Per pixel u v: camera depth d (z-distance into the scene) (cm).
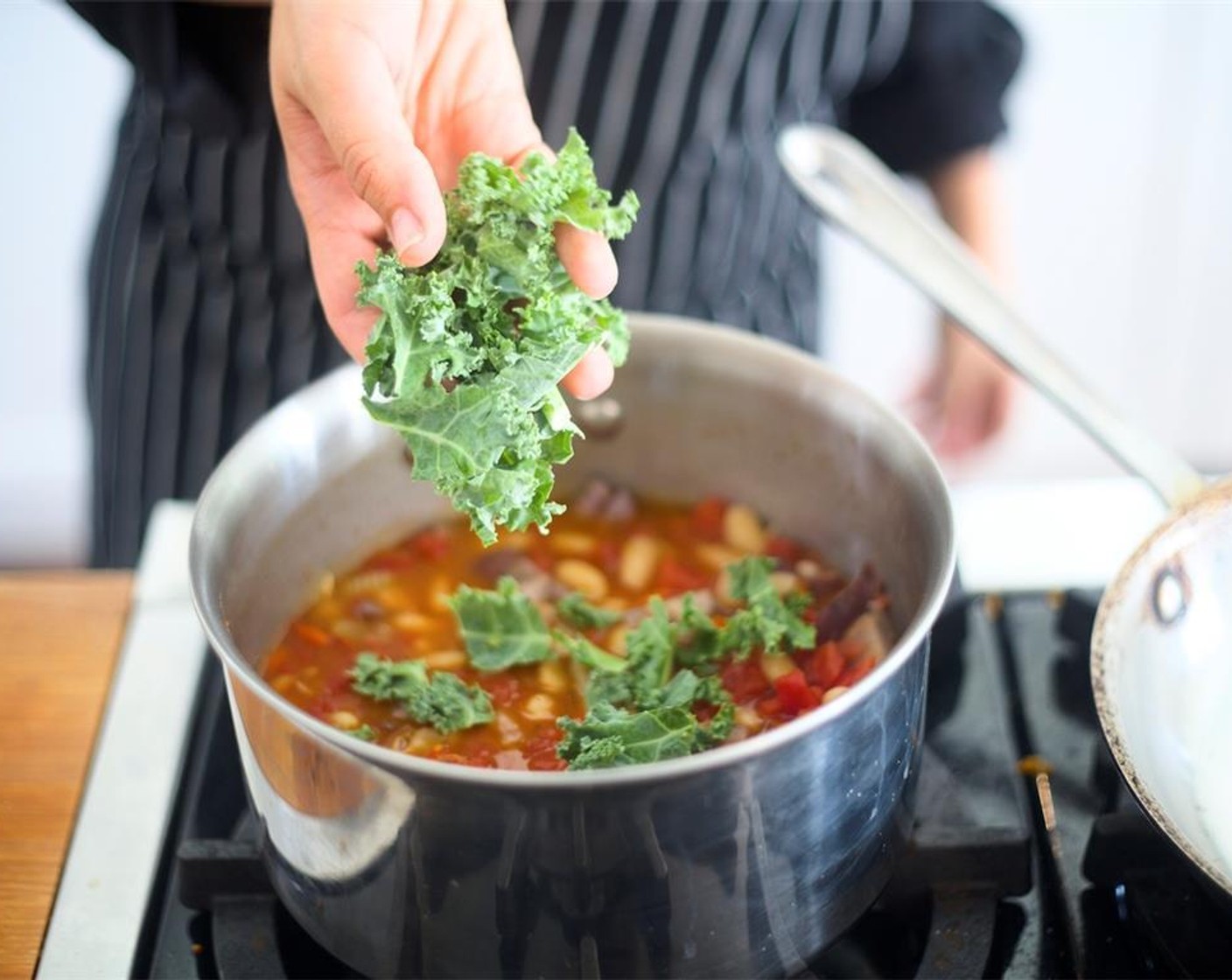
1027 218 282
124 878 112
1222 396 296
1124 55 262
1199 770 106
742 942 95
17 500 287
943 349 220
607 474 144
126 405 192
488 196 104
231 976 104
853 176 144
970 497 149
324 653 129
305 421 124
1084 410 120
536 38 172
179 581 141
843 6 179
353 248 114
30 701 128
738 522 138
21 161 254
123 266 185
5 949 107
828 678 122
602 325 110
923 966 104
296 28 112
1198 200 276
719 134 181
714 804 88
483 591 134
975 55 191
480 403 96
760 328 199
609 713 111
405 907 94
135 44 164
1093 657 106
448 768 85
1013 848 108
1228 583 112
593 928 92
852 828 96
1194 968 100
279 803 96
